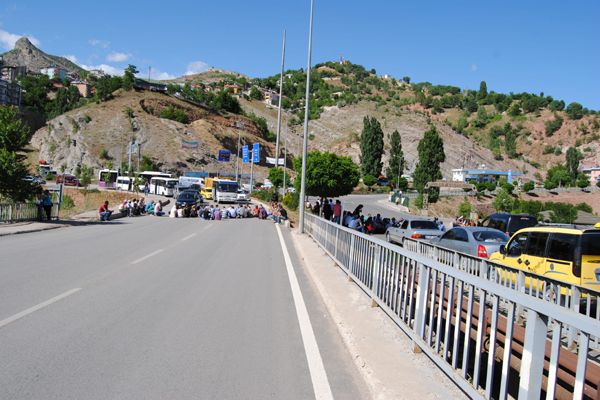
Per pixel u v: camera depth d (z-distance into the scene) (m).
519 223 20.33
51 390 4.44
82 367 5.04
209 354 5.60
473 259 10.07
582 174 156.88
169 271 11.51
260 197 65.12
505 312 6.77
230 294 9.09
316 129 181.12
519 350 5.48
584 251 8.80
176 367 5.14
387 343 6.05
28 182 24.34
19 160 23.91
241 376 4.96
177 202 39.06
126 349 5.67
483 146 198.75
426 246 13.84
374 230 32.94
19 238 17.98
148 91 152.88
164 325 6.75
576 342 5.86
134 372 4.95
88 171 92.19
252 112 183.12
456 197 88.75
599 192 114.56
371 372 5.02
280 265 13.38
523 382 3.52
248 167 128.12
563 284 6.63
